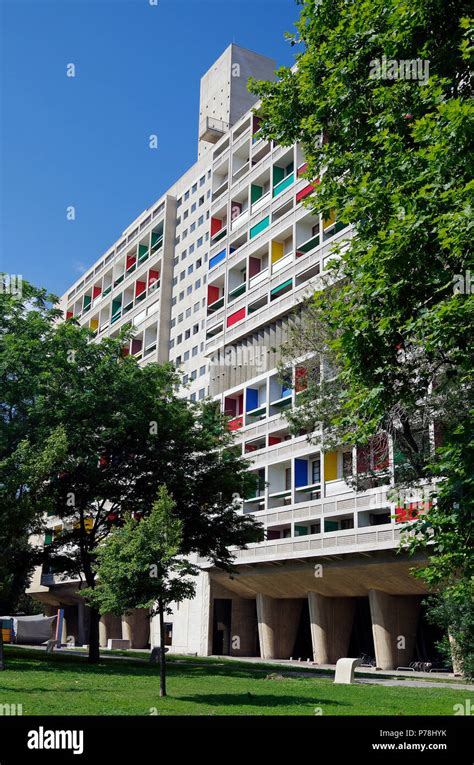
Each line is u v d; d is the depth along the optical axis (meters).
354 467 27.70
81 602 75.56
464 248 11.57
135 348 76.19
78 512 34.41
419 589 37.09
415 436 20.48
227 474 33.28
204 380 64.00
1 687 18.38
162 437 32.78
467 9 13.42
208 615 53.84
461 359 12.17
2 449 26.02
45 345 31.03
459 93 13.98
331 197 16.09
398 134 14.49
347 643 44.38
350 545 38.69
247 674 27.69
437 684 26.62
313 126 17.05
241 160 60.97
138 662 32.94
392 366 13.53
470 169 11.65
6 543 21.80
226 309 56.16
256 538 34.03
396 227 12.25
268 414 48.34
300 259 47.12
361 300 13.66
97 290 88.88
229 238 57.69
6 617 59.94
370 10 15.12
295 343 28.27
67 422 29.38
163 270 72.81
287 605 49.47
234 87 75.94
